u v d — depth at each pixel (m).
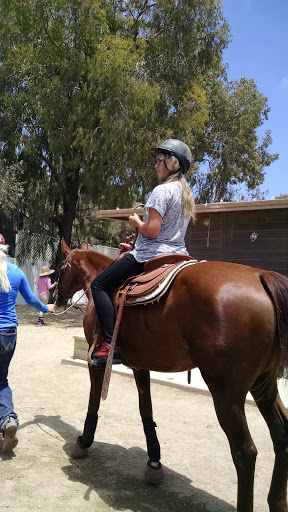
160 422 4.71
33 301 4.05
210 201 25.95
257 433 4.50
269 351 2.61
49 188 17.36
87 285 4.09
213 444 4.17
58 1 14.75
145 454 3.90
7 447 3.66
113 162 15.91
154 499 3.13
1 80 15.96
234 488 3.35
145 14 17.33
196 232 9.70
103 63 14.37
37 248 17.59
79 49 14.99
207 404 5.31
